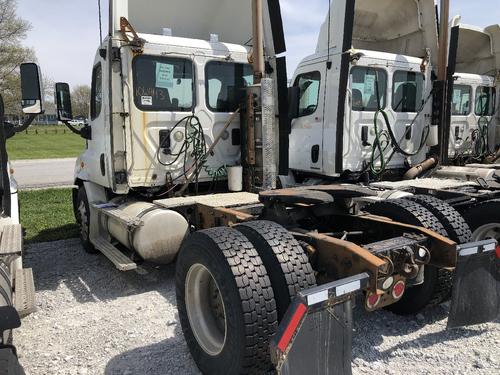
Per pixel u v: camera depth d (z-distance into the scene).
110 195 5.82
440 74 6.97
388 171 6.96
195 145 5.39
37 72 3.76
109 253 5.03
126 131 5.01
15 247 2.92
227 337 2.74
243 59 5.63
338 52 6.18
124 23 4.86
